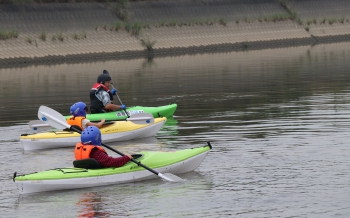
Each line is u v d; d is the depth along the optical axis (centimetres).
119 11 11688
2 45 9912
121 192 2694
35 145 3703
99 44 10794
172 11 12325
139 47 11119
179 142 3738
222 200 2538
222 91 6056
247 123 4225
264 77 7131
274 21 13325
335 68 7875
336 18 14212
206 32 12188
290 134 3766
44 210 2486
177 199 2572
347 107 4725
